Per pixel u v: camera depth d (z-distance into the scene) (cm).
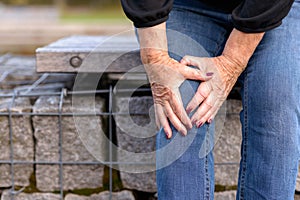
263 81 121
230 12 133
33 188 171
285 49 123
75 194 171
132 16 116
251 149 125
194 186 119
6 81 212
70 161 168
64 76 201
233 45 121
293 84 120
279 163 120
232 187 169
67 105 166
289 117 119
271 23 115
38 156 168
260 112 121
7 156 169
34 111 165
